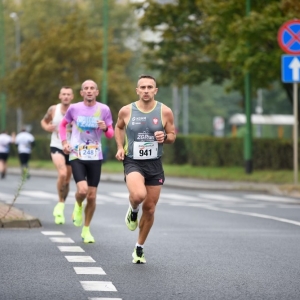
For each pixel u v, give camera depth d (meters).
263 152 87.25
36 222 35.66
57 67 137.00
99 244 29.94
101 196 58.91
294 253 27.89
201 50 102.75
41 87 138.75
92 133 31.36
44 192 62.66
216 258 26.64
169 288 21.14
